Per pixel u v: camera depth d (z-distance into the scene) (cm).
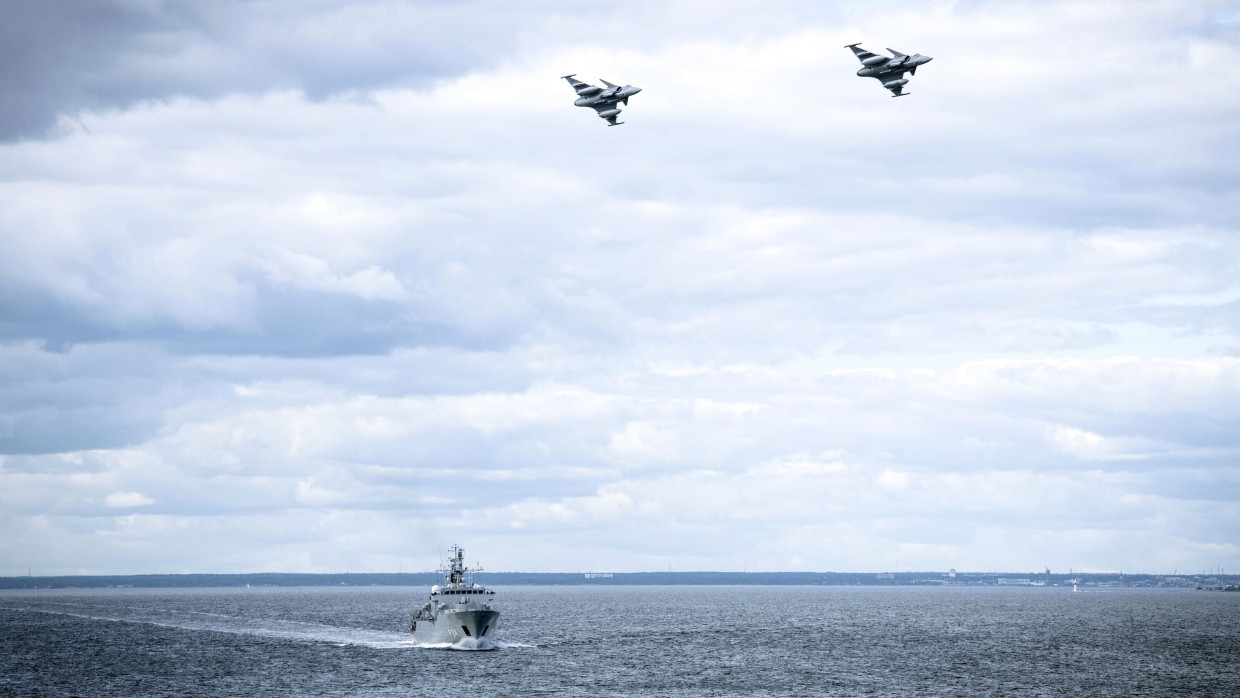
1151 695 15362
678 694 15050
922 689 15775
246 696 14762
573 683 15888
